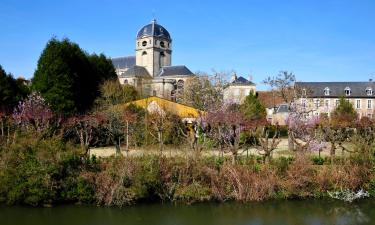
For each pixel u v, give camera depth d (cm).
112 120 2989
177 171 1930
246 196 1900
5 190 1755
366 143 2261
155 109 3441
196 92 5881
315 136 2733
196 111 3859
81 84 4006
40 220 1605
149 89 6831
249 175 1955
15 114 2908
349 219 1683
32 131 2230
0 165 1797
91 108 3925
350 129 3538
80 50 4144
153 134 2755
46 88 3644
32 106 3016
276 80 3788
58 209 1741
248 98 5709
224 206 1836
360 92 7831
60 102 3634
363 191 2012
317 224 1620
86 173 1834
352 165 2106
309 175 2019
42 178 1756
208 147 2494
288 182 1966
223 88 6278
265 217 1698
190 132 3128
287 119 3500
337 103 7369
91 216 1667
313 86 7919
